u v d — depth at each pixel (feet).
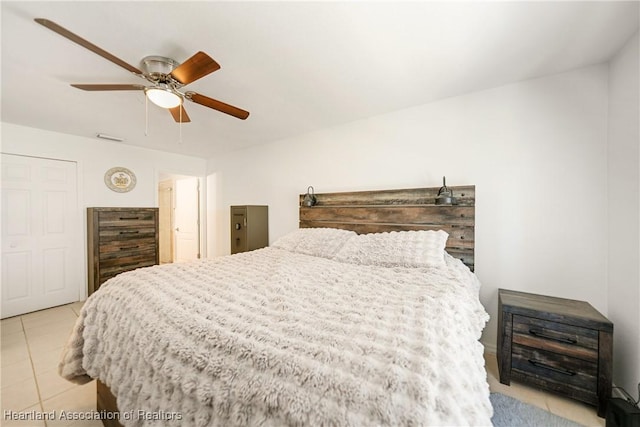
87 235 11.12
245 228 11.15
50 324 8.69
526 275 6.44
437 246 6.32
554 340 5.02
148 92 5.41
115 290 4.58
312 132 10.41
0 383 5.69
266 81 6.41
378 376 2.03
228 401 2.27
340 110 8.31
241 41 4.86
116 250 11.06
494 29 4.60
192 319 3.18
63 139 10.53
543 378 5.09
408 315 3.16
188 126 9.71
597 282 5.69
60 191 10.50
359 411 1.84
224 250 14.60
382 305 3.53
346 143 9.50
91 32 4.51
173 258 18.21
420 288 4.32
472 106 7.11
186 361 2.71
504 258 6.70
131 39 4.71
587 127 5.78
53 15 4.09
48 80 6.17
